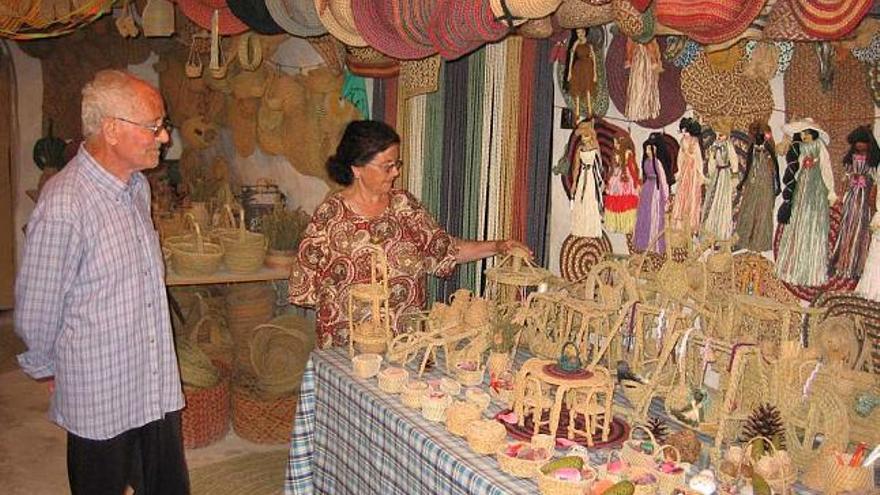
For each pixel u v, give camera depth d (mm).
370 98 3828
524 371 1954
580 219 2701
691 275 2135
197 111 5625
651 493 1639
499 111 2838
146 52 6055
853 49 1935
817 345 1962
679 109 2383
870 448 1742
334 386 2379
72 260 2111
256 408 3908
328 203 2727
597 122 2639
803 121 2064
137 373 2299
